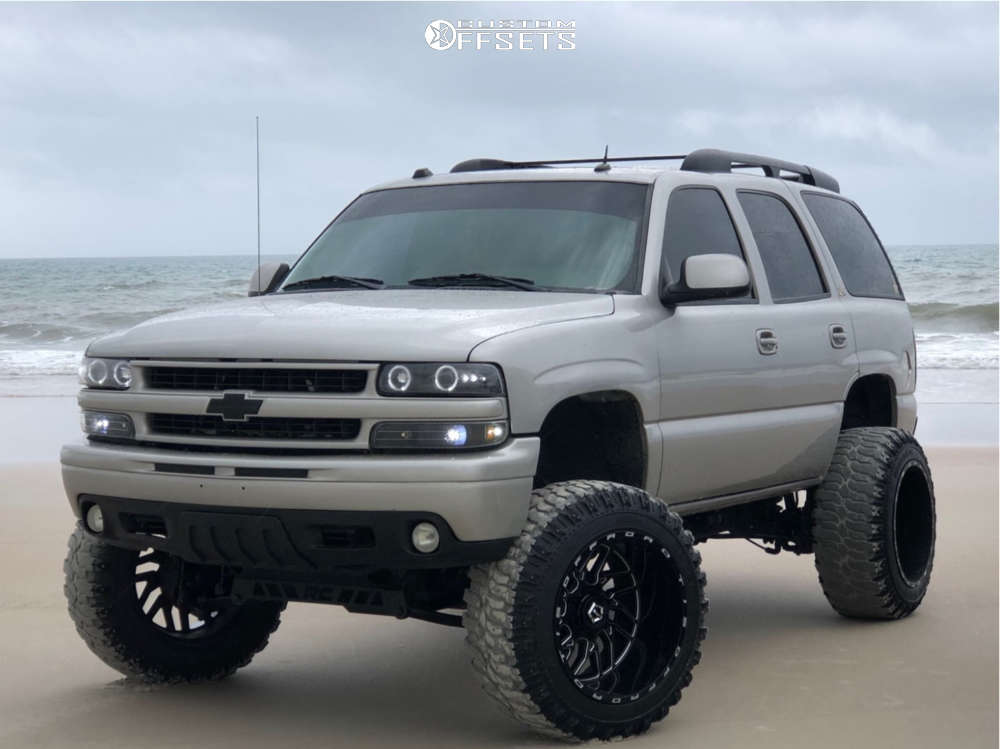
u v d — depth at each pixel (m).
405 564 4.05
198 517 4.21
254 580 4.62
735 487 5.38
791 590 6.95
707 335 5.06
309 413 4.05
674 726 4.46
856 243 6.59
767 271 5.66
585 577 4.29
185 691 5.04
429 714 4.69
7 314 41.03
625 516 4.29
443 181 5.57
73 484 4.55
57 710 4.75
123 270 66.69
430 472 3.93
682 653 4.44
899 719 4.51
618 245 4.96
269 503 4.07
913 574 6.25
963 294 39.91
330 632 6.00
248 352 4.17
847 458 6.03
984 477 10.99
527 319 4.32
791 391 5.57
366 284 5.05
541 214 5.15
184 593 5.05
